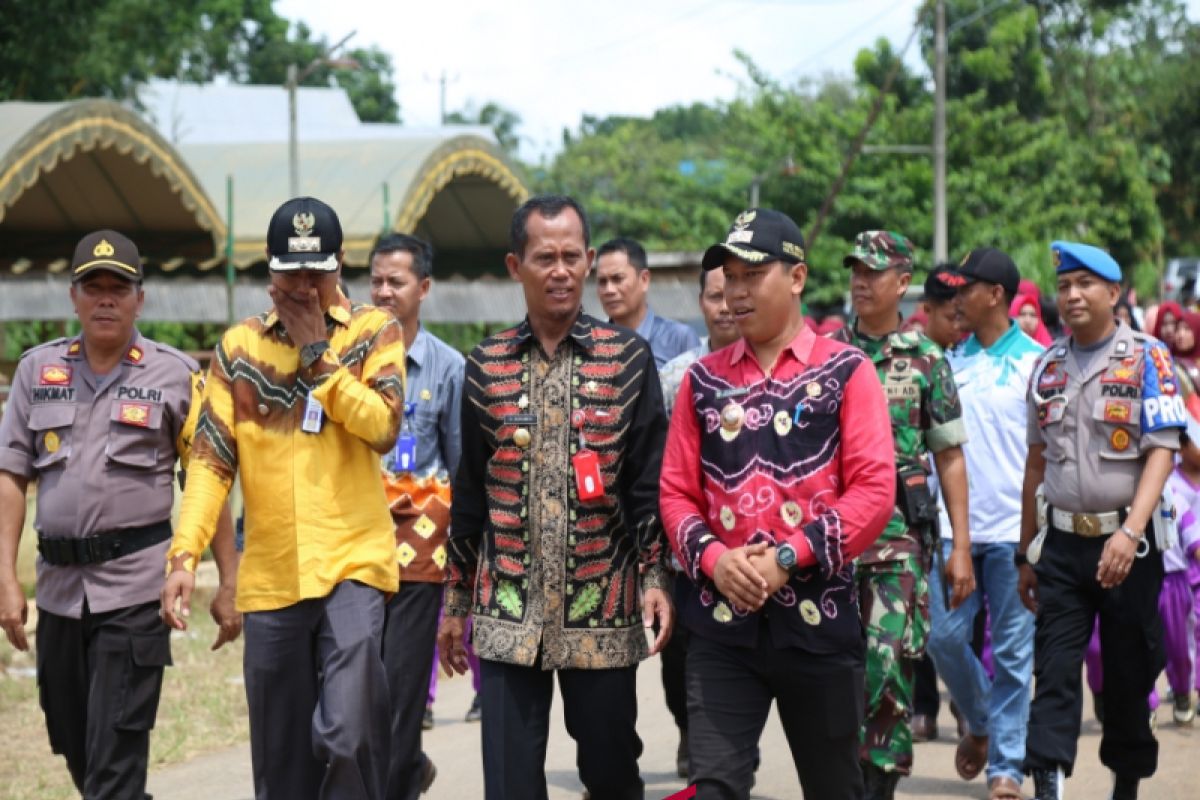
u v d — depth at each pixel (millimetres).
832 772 4305
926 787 6695
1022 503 6086
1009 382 6539
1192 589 8008
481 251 20562
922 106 33531
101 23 22672
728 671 4258
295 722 4629
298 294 4449
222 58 41562
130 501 5172
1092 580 5680
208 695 8492
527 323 4699
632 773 4664
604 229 48375
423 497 5871
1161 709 8352
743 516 4258
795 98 34406
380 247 6117
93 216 15945
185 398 5285
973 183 31656
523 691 4570
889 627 5504
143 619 5164
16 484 5230
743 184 35312
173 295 14844
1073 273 5699
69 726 5324
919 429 5738
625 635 4594
